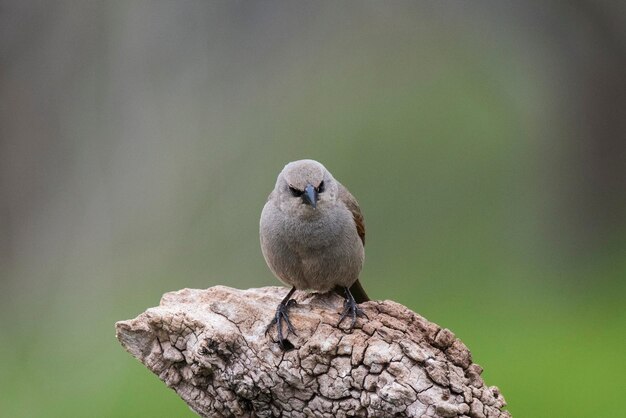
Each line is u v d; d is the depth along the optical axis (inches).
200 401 303.3
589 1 746.2
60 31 572.1
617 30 759.7
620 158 813.9
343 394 289.7
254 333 296.0
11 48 572.1
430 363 284.4
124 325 300.7
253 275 728.3
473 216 883.4
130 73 592.1
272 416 300.4
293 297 368.5
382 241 863.1
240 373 294.5
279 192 358.6
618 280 765.9
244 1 645.3
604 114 812.0
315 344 289.7
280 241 358.0
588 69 805.2
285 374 291.9
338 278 363.6
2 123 582.9
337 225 354.9
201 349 293.0
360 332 292.4
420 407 281.9
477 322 687.7
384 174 898.1
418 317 295.1
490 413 285.9
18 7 566.9
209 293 310.3
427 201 898.1
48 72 577.0
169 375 302.4
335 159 875.4
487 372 590.6
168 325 297.3
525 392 557.3
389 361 285.3
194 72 630.5
